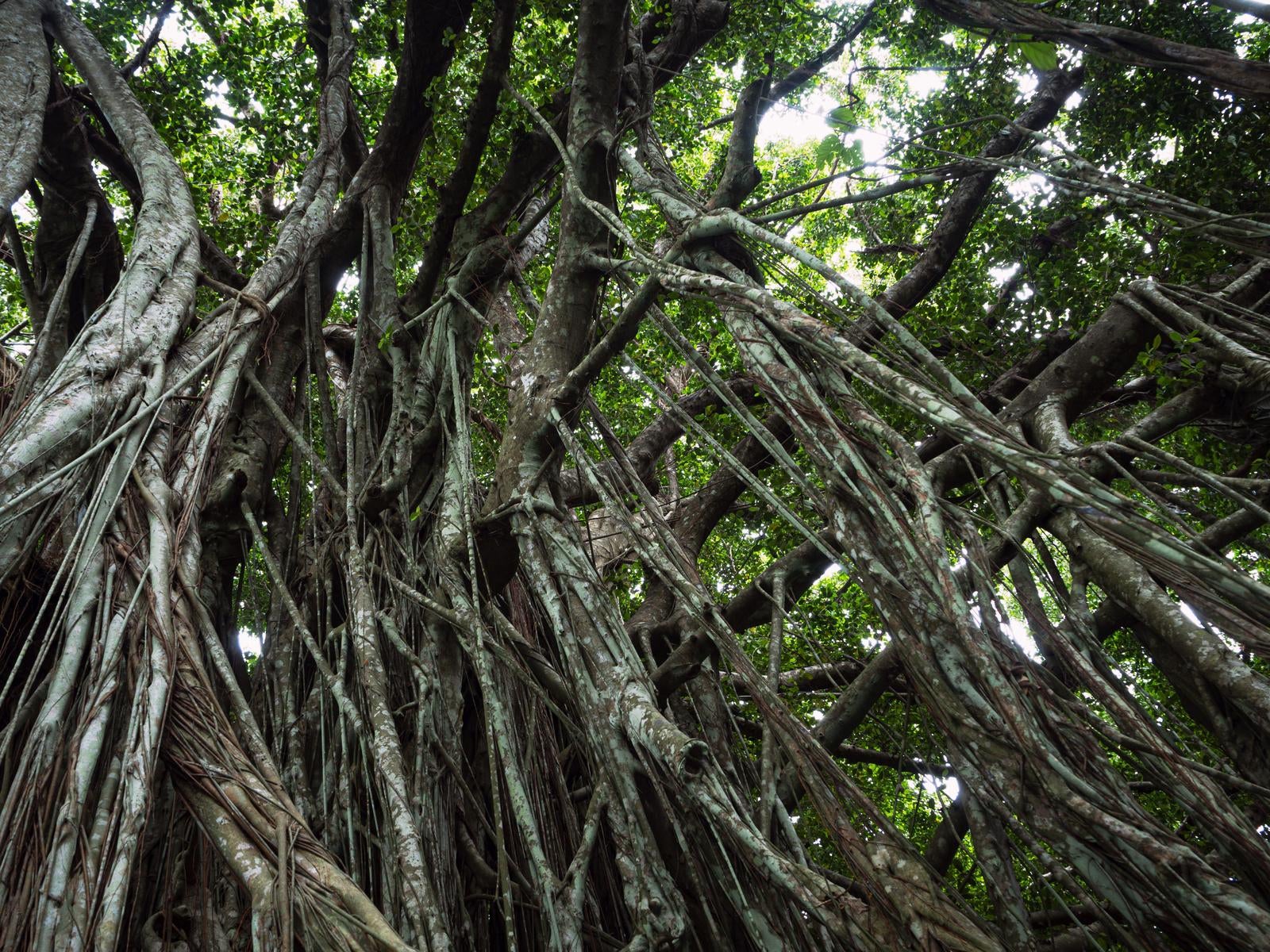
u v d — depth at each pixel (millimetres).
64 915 2543
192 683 3305
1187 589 2461
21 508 3545
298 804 4062
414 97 7035
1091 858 2564
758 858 3021
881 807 7176
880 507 2945
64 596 3355
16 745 3127
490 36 6422
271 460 5902
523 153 7172
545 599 4090
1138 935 2453
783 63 8398
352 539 4902
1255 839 2480
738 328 3535
